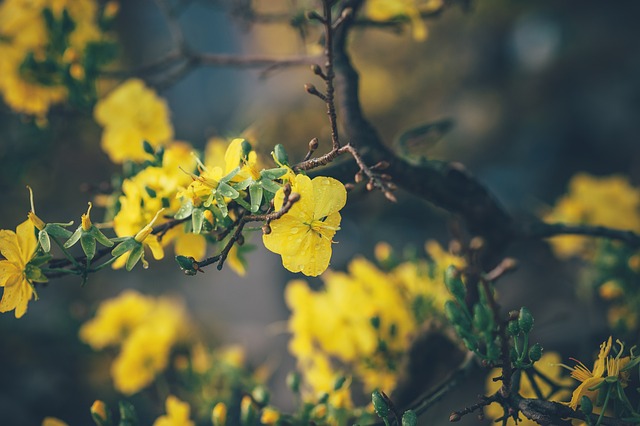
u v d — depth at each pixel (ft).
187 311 5.82
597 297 3.42
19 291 2.14
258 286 7.32
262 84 7.77
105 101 2.83
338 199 2.10
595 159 7.52
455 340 2.57
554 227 2.63
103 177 5.28
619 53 7.39
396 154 2.56
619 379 2.18
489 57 7.55
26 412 4.43
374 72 7.23
